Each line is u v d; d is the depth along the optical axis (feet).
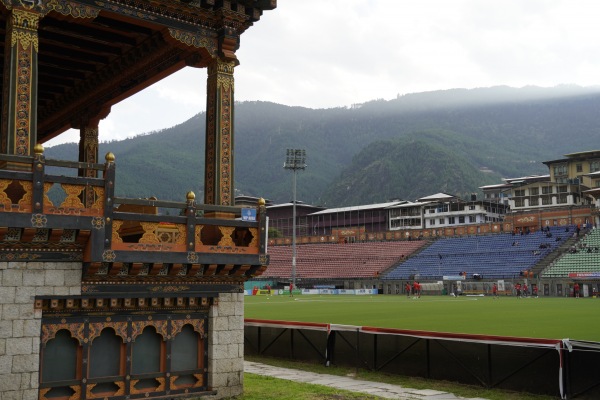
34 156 38.75
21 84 40.78
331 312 139.44
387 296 263.29
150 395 44.16
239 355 48.29
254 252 47.50
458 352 55.62
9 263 38.81
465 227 342.23
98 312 42.63
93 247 40.22
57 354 40.96
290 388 52.21
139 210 49.96
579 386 47.16
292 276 324.39
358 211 485.15
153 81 56.59
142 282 43.91
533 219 317.83
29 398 38.78
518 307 154.81
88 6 44.06
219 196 49.08
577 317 114.83
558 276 248.52
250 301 208.13
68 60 57.98
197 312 47.16
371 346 63.21
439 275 295.89
